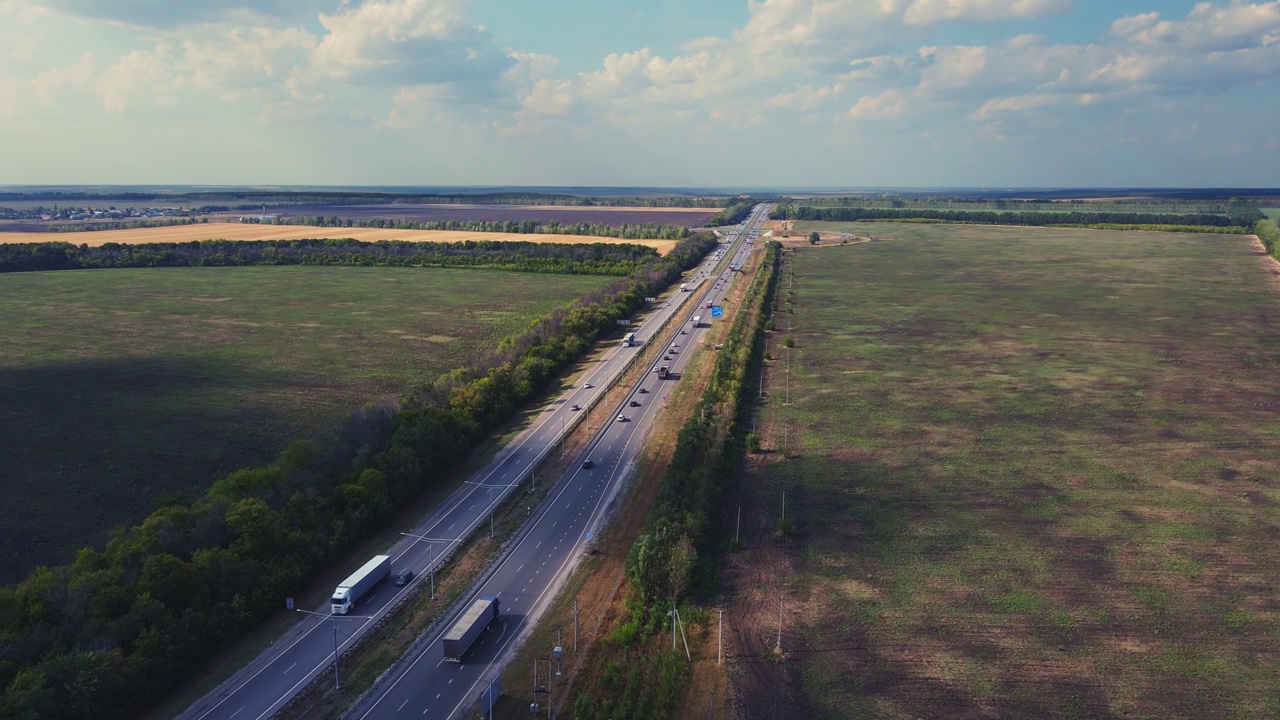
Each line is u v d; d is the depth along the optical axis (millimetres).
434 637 97562
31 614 88312
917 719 80688
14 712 73750
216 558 100812
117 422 161500
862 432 164875
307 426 162625
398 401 171625
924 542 118312
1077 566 110562
